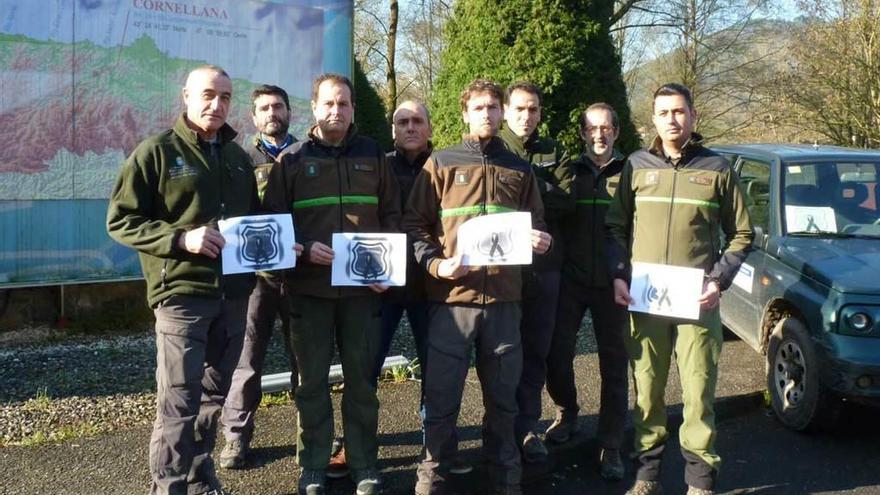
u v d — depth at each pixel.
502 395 3.75
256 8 6.92
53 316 6.72
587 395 5.25
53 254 6.31
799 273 5.04
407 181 4.30
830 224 5.48
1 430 4.39
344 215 3.70
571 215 4.29
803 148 6.41
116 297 6.93
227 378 3.66
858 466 4.45
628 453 4.63
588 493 4.14
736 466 4.45
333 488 3.94
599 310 4.25
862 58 18.08
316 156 3.72
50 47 6.15
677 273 3.71
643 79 24.17
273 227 3.51
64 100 6.24
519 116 4.18
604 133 4.24
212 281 3.39
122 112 6.48
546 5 6.72
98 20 6.31
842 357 4.48
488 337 3.71
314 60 7.23
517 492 3.80
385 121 13.23
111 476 3.90
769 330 5.36
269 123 4.37
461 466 4.12
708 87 23.08
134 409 4.80
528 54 6.68
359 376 3.81
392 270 3.70
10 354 5.93
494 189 3.69
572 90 6.72
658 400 3.91
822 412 4.68
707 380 3.78
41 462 4.03
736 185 3.82
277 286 4.13
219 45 6.79
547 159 4.21
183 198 3.37
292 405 4.96
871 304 4.51
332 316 3.78
